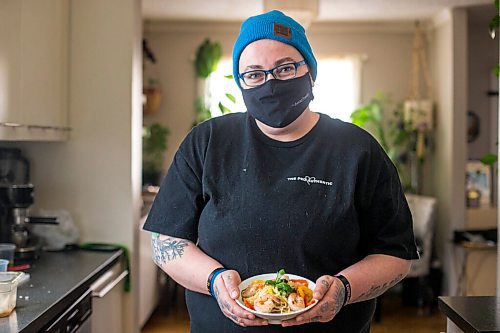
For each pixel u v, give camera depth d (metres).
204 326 1.59
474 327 1.59
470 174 5.34
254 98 1.53
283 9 4.02
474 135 5.66
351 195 1.51
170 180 1.63
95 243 3.33
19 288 2.33
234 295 1.42
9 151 3.17
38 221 2.94
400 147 5.77
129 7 3.29
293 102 1.52
